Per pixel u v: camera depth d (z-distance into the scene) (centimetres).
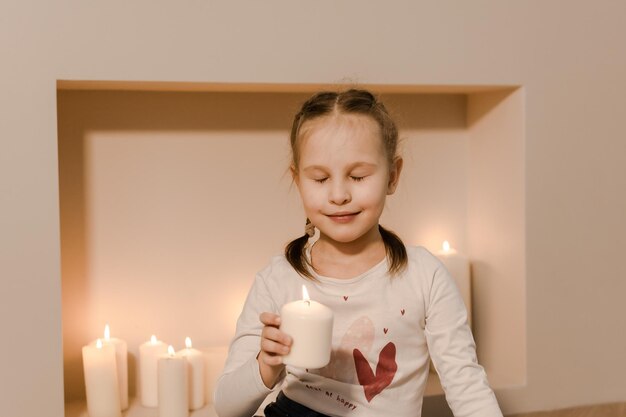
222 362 202
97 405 189
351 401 134
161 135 206
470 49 198
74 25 174
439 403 203
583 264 213
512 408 212
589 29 207
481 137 222
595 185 212
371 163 130
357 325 134
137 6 177
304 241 142
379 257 138
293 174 143
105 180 203
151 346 199
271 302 139
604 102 210
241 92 209
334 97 134
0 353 176
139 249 207
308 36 187
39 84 173
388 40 192
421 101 223
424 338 137
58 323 178
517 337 213
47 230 176
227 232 212
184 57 180
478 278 228
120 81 178
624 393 221
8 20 171
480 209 225
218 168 210
